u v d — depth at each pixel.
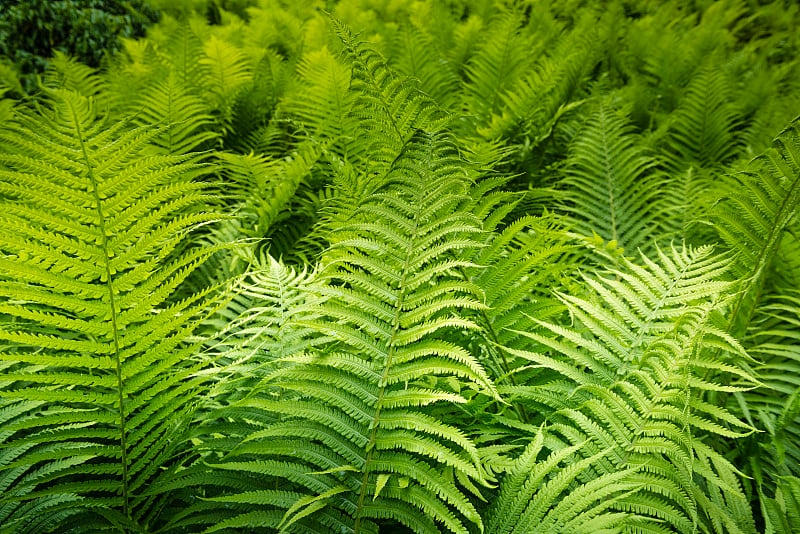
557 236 2.40
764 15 8.50
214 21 8.81
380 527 1.57
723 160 4.18
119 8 6.72
